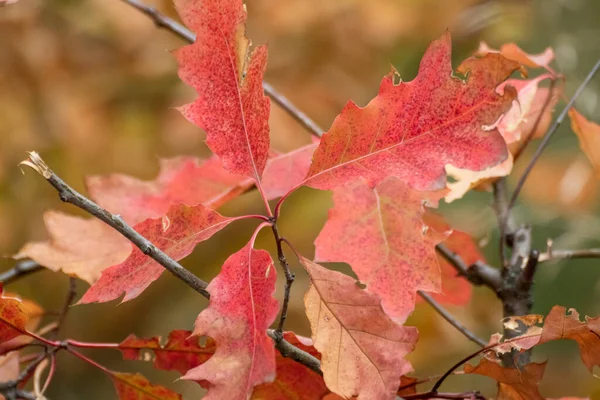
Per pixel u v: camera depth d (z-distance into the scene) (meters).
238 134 0.97
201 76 0.96
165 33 2.08
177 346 1.02
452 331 1.70
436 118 0.96
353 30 2.05
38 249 1.07
